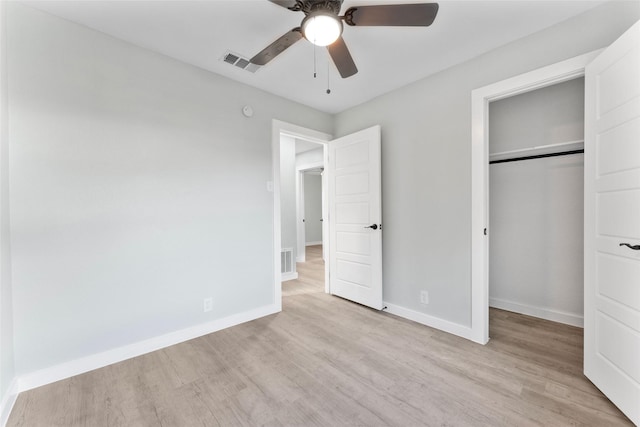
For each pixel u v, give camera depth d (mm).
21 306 1676
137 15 1800
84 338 1891
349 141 3264
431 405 1552
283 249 4457
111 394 1661
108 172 1988
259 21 1876
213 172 2525
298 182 6145
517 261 2938
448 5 1714
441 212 2537
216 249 2545
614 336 1510
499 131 3004
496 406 1533
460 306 2414
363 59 2328
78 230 1871
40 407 1549
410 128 2770
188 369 1923
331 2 1421
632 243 1396
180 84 2336
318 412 1511
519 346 2209
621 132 1458
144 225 2145
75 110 1864
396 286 2934
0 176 1543
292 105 3174
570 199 2617
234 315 2666
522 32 1986
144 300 2145
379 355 2096
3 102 1590
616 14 1684
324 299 3434
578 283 2580
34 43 1726
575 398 1582
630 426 1374
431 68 2480
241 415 1492
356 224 3209
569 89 2580
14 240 1658
